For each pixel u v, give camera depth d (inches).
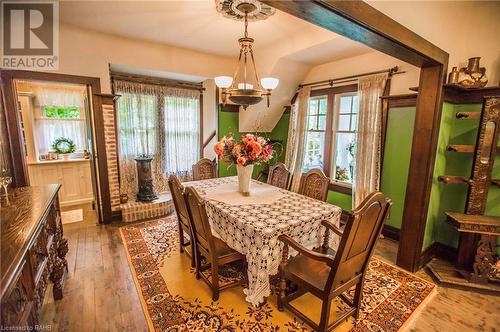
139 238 120.7
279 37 124.3
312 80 157.9
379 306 77.5
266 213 80.7
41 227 60.7
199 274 88.0
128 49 128.9
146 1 88.7
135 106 158.2
